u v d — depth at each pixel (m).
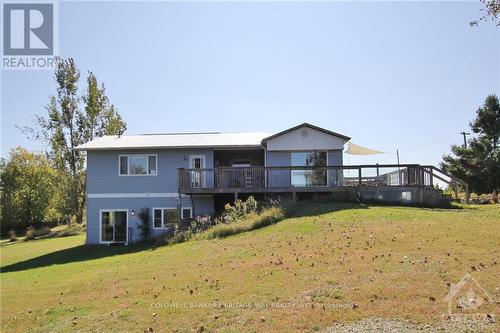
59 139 47.59
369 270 10.49
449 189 36.69
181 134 31.66
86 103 48.81
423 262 10.80
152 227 26.73
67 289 12.37
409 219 17.31
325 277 10.27
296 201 23.61
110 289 11.73
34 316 9.84
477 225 15.49
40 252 25.52
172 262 14.91
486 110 46.59
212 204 26.59
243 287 10.24
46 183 52.75
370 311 7.85
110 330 8.27
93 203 26.95
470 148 45.97
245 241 17.00
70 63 48.03
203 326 7.93
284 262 12.32
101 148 26.19
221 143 26.89
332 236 15.17
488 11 7.87
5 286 14.06
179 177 24.52
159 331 7.95
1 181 53.00
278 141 26.38
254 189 24.16
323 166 24.41
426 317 7.38
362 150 30.31
